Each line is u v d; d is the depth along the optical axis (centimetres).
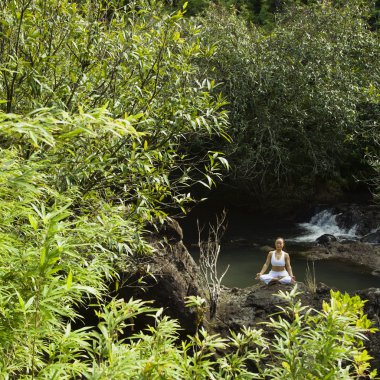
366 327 271
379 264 1260
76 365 231
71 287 211
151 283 650
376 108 1566
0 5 445
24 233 300
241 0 2423
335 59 1603
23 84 454
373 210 1577
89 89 445
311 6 1728
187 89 484
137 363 227
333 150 1706
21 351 231
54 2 466
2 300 208
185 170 518
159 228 704
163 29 479
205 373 261
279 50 1609
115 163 468
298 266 1274
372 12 1912
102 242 389
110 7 512
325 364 255
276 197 1781
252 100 1600
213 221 1714
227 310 729
